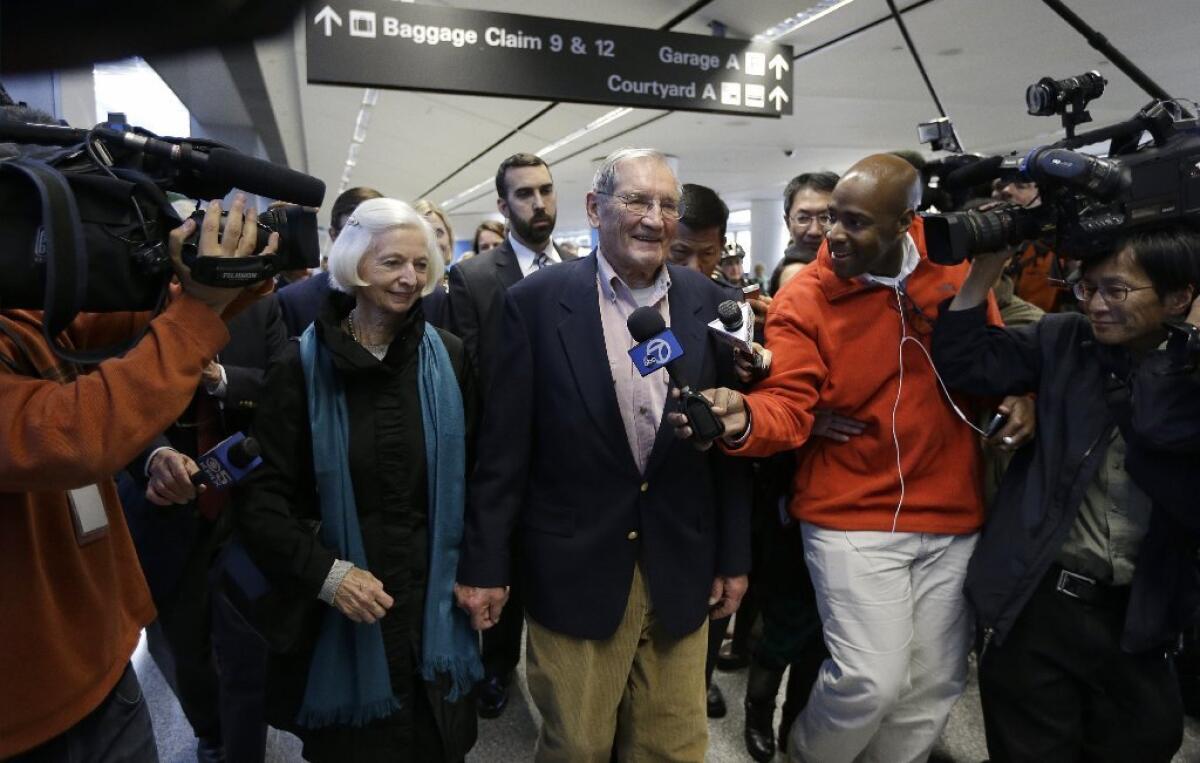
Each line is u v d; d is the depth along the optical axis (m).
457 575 1.38
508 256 2.34
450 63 2.77
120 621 1.04
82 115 2.86
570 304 1.40
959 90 6.00
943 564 1.56
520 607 2.12
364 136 8.62
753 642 2.28
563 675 1.40
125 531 1.13
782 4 4.12
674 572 1.41
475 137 8.30
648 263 1.34
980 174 1.35
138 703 1.10
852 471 1.55
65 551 0.95
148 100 4.81
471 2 3.91
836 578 1.53
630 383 1.39
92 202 0.78
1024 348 1.46
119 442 0.78
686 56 3.15
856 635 1.50
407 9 2.70
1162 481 1.22
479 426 1.51
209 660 1.72
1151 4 4.07
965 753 1.95
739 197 14.64
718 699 2.12
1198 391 1.13
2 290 0.73
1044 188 1.26
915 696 1.59
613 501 1.38
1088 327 1.41
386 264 1.30
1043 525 1.38
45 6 2.55
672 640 1.46
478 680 1.42
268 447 1.30
